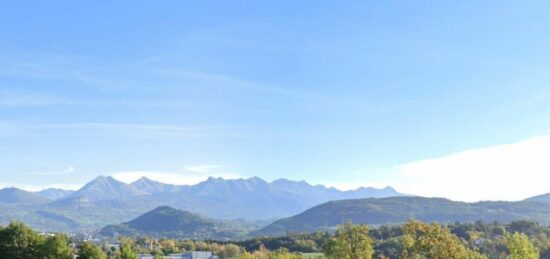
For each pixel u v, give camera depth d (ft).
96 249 391.45
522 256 290.35
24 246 382.22
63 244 385.91
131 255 423.64
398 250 521.24
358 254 343.26
